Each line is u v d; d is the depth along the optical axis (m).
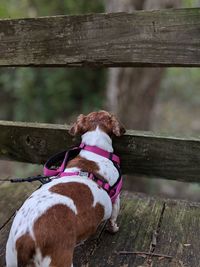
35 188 1.50
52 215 0.91
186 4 2.89
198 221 1.26
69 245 0.91
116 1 2.73
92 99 4.30
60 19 1.19
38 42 1.23
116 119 1.20
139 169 1.25
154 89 2.79
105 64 1.18
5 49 1.27
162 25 1.10
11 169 3.49
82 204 0.97
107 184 1.07
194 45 1.09
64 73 4.26
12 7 4.04
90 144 1.16
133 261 1.09
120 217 1.28
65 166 1.13
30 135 1.31
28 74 4.23
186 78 5.15
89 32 1.17
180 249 1.13
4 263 1.10
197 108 5.07
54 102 4.32
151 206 1.35
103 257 1.11
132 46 1.14
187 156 1.19
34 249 0.88
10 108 4.66
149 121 2.87
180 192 3.10
